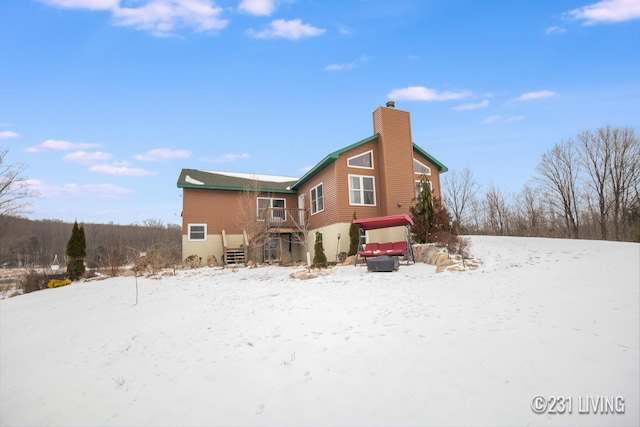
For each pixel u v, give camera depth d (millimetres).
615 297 7012
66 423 3867
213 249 21047
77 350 6371
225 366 4773
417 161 21250
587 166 33969
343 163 17750
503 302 6945
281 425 3316
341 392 3789
